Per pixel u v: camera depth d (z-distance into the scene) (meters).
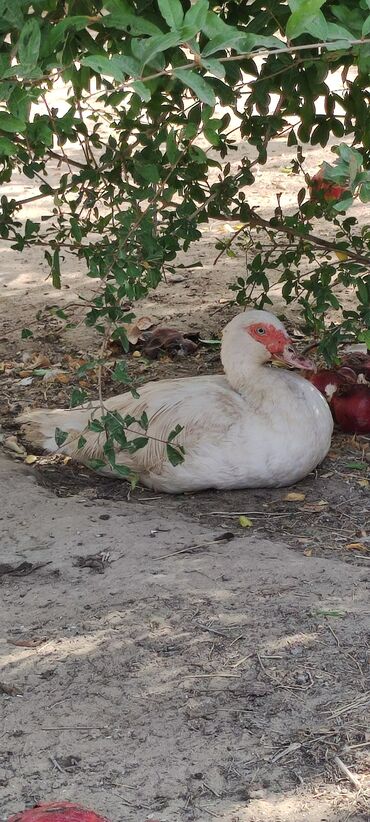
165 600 5.80
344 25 4.45
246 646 5.38
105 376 9.42
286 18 5.78
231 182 7.74
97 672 5.27
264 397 7.14
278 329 7.22
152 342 9.87
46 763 4.68
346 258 8.64
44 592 6.02
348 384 8.20
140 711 4.97
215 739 4.76
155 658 5.33
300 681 5.11
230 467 7.11
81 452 7.55
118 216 6.46
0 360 9.97
